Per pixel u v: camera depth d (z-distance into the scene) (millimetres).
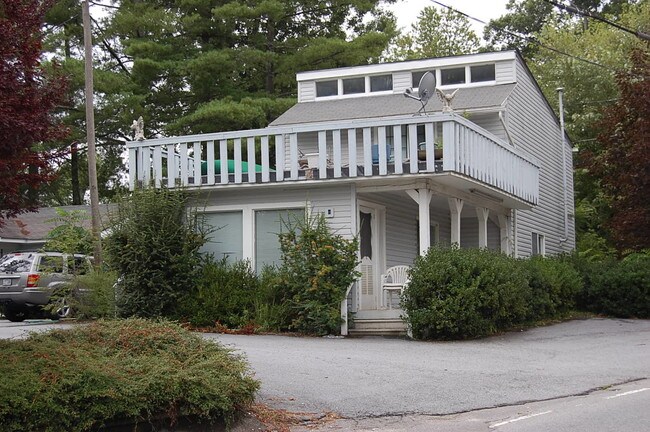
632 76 22297
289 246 17031
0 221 8156
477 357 13125
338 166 17359
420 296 15914
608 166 22297
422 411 9273
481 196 20688
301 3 35219
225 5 32906
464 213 23969
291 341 15203
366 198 19141
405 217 21797
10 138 7465
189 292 17734
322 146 17531
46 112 8016
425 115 16812
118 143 35938
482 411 9305
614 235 22250
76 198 39531
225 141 18391
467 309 15664
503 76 25625
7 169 7516
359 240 18281
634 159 20672
